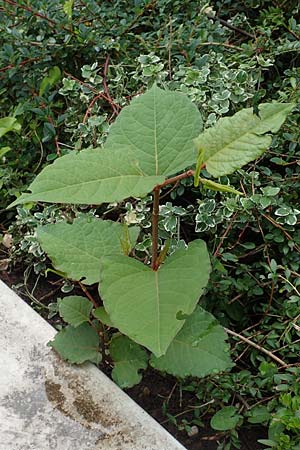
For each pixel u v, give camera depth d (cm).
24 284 89
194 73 86
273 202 77
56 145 96
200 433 72
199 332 66
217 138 55
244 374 71
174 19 104
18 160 101
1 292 79
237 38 112
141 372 78
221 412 69
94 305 72
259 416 68
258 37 105
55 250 68
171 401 75
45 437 64
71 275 67
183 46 99
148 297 57
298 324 73
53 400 67
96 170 54
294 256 79
